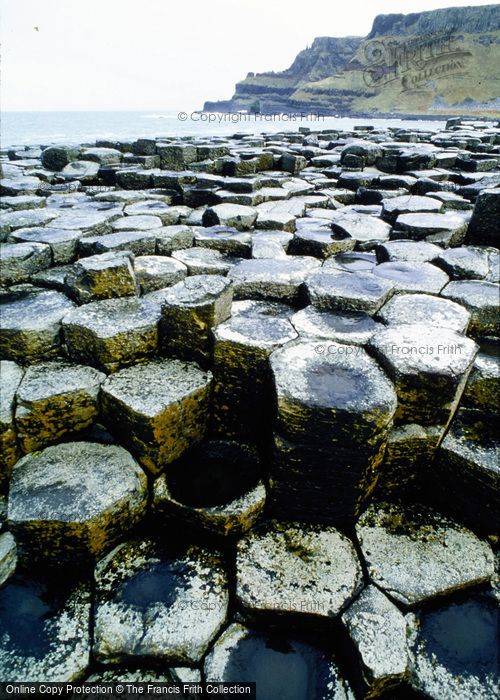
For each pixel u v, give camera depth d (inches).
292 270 149.2
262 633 84.6
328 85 4483.3
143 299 128.5
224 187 265.0
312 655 81.9
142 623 83.0
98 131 1638.8
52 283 142.5
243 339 107.8
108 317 116.3
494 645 81.1
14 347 114.2
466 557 93.4
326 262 164.1
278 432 94.7
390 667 74.6
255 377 109.2
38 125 2407.7
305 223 209.8
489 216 175.2
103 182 332.8
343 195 277.9
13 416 100.5
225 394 114.0
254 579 88.0
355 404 87.9
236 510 95.5
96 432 109.4
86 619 84.7
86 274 125.7
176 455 108.3
